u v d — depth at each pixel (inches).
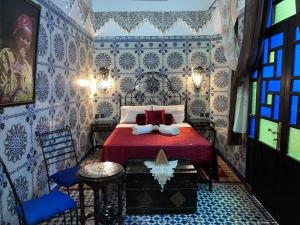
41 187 105.7
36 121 101.4
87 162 166.6
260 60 107.5
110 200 112.3
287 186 86.8
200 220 96.6
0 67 74.5
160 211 101.2
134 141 131.1
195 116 203.2
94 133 201.0
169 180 98.9
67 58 138.9
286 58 87.6
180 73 200.7
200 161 123.0
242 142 133.3
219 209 104.6
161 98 202.1
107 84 199.0
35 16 94.1
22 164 90.2
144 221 96.5
